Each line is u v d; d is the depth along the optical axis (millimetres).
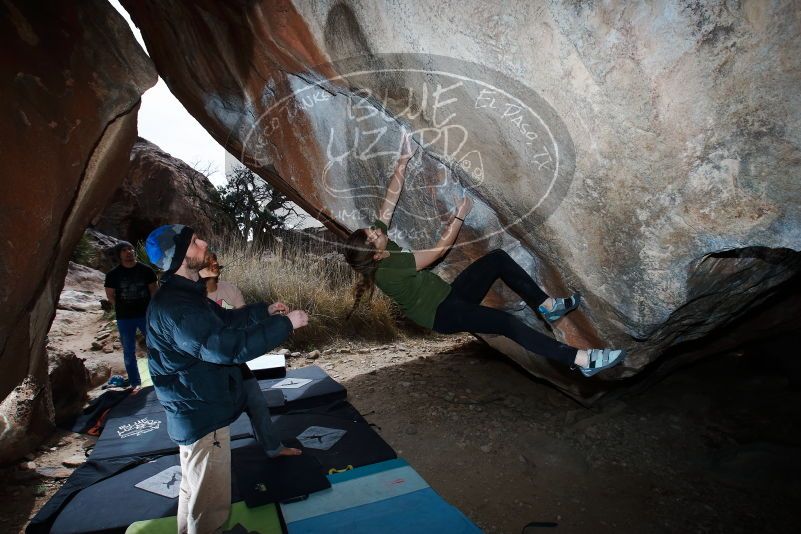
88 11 2770
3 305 2131
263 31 2867
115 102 2760
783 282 2600
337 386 4742
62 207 2492
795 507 2885
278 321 2139
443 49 2107
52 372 4309
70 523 2725
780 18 1471
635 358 3000
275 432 3340
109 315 7285
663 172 1910
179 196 12023
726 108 1676
